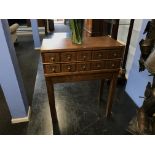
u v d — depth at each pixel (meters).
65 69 1.21
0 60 1.23
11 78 1.34
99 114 1.73
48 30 6.50
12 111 1.53
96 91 2.20
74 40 1.24
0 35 1.13
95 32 2.64
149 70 1.09
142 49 1.26
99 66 1.27
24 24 6.45
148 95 1.21
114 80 1.40
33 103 1.91
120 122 1.61
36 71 2.86
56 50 1.11
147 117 1.17
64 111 1.78
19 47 4.46
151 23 1.19
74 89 2.25
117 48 1.21
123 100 1.97
